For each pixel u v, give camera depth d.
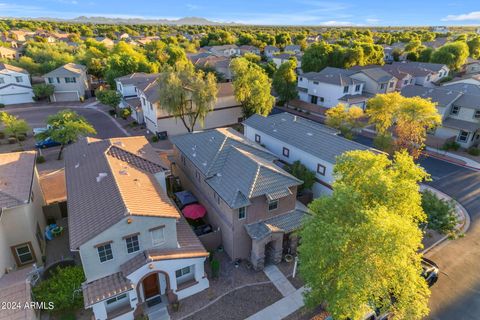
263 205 21.78
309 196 28.56
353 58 78.50
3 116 41.56
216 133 28.98
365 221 14.03
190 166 27.73
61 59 81.94
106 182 20.55
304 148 29.38
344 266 14.25
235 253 22.17
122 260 17.64
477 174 36.12
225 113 51.22
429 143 43.69
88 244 16.12
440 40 137.62
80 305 18.00
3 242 19.38
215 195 23.25
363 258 13.60
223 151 25.91
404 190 15.84
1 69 61.91
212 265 20.55
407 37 152.25
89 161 24.45
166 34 195.25
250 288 20.25
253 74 48.88
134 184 20.84
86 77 76.56
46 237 24.06
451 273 21.73
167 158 38.31
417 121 35.12
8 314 15.55
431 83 72.00
